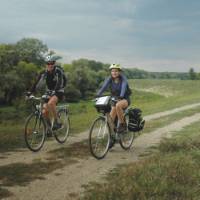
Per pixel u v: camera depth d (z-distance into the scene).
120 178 4.57
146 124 10.23
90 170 5.14
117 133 6.24
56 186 4.42
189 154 5.82
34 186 4.39
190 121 11.28
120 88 6.25
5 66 55.44
